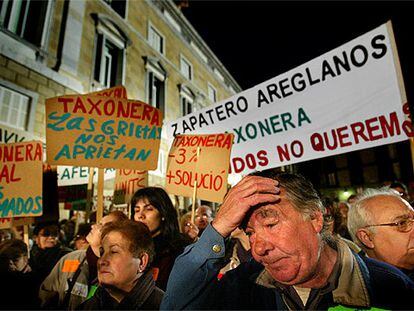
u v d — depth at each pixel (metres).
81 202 4.88
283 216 0.96
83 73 9.03
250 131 3.01
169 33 14.22
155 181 11.08
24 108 7.18
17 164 2.91
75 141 2.86
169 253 2.21
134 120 2.98
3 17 7.30
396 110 2.25
